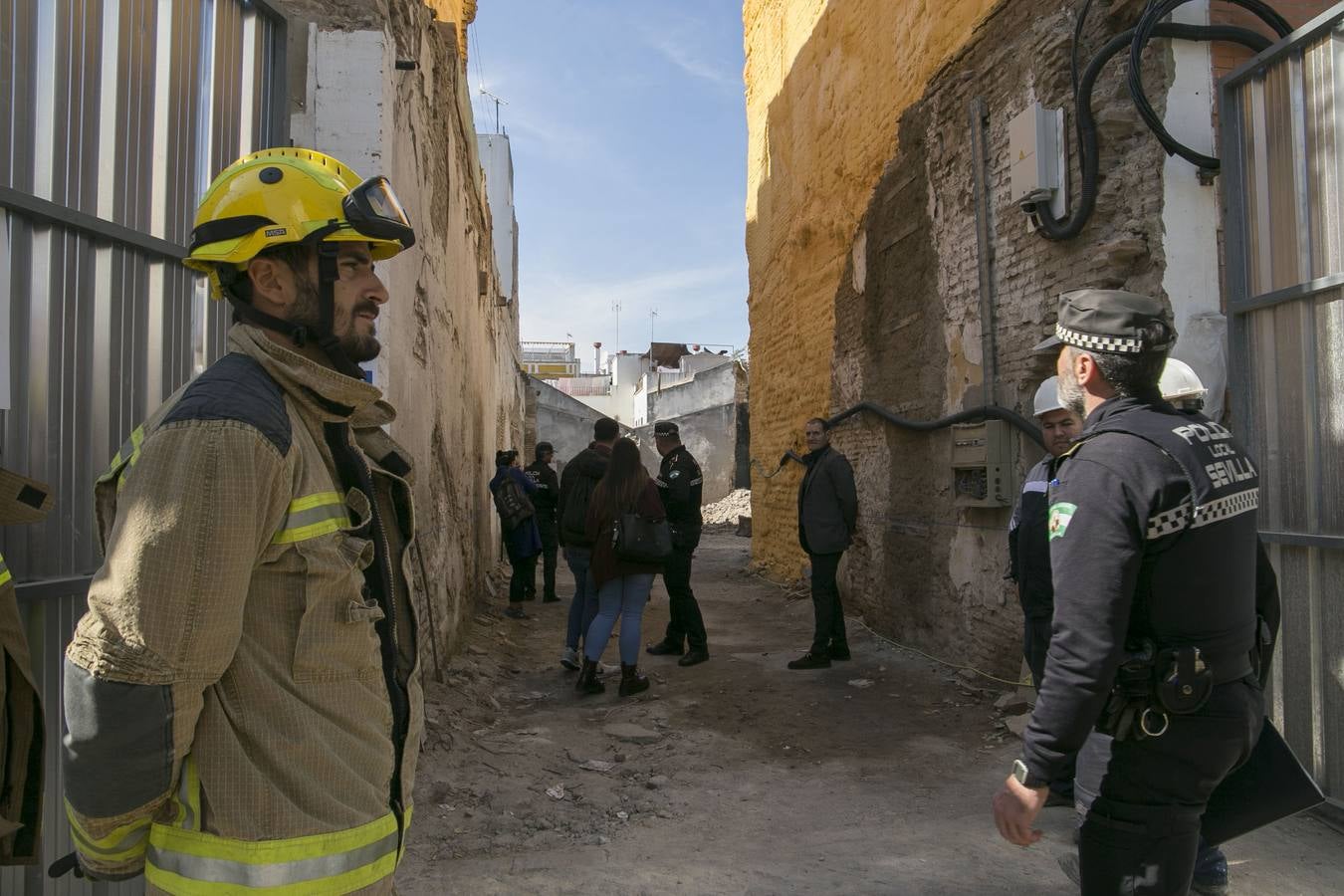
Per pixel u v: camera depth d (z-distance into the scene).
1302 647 3.83
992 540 6.13
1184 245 4.51
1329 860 3.36
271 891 1.40
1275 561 3.97
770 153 12.52
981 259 6.17
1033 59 5.54
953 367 6.76
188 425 1.39
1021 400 5.75
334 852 1.45
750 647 7.98
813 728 5.40
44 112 2.33
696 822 3.96
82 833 1.42
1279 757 2.34
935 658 6.97
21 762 1.88
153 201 2.74
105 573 1.34
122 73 2.61
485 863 3.50
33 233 2.31
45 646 2.33
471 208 10.01
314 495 1.51
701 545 19.45
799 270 11.05
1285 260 3.93
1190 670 2.00
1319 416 3.76
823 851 3.61
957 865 3.45
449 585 6.98
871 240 8.47
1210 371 4.40
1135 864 2.07
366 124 4.48
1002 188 6.00
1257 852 3.44
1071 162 5.17
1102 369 2.21
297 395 1.56
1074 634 1.98
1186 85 4.57
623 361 50.19
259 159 1.69
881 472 8.16
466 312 9.33
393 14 4.96
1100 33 4.93
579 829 3.88
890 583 7.88
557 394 36.12
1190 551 2.02
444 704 5.55
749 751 5.00
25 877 2.25
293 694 1.46
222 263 1.63
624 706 6.05
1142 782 2.06
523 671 7.20
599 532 6.32
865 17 8.70
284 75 3.46
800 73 10.95
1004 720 5.30
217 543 1.34
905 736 5.18
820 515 6.98
